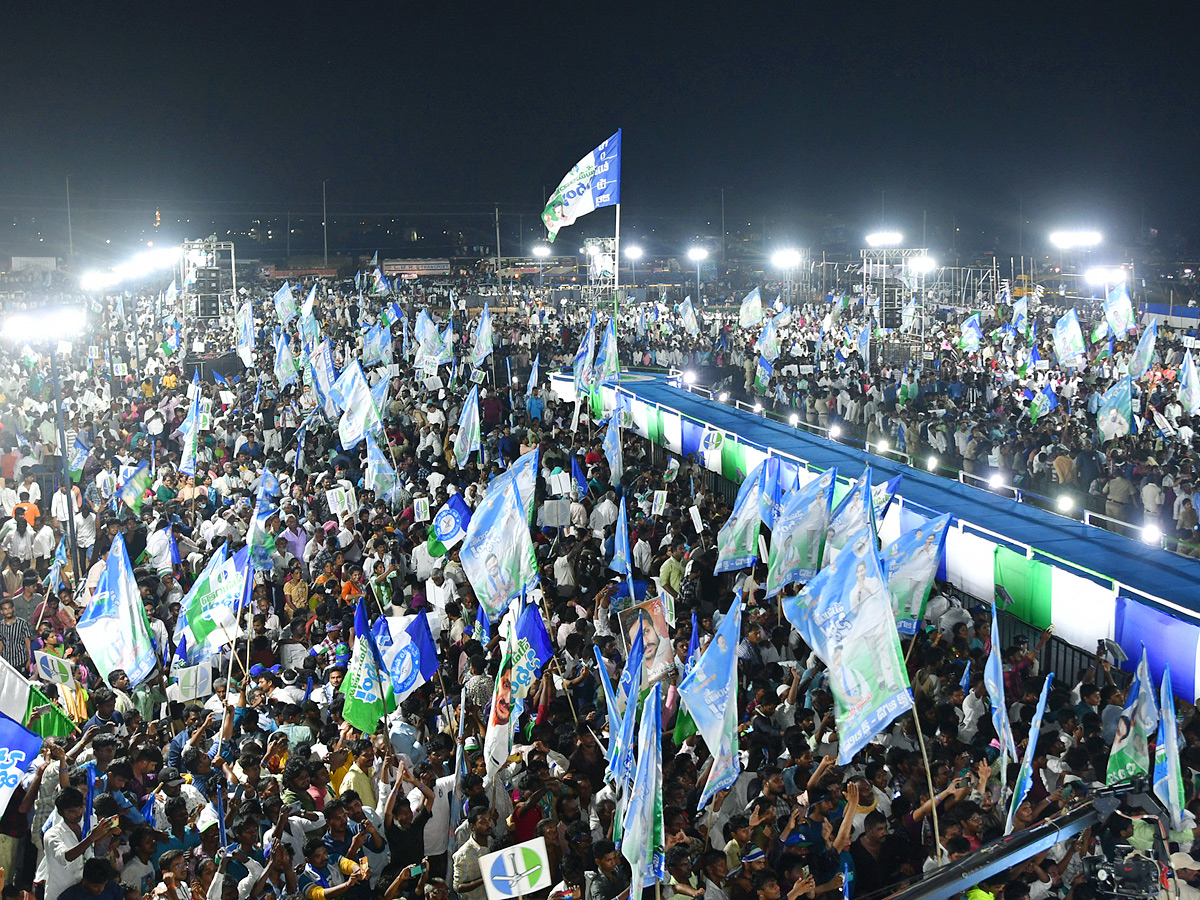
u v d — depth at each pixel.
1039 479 21.92
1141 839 8.51
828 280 83.12
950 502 17.56
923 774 9.60
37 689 8.76
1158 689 12.08
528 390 29.58
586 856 8.74
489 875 7.78
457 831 9.09
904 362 41.28
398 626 12.12
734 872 8.43
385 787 9.74
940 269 70.69
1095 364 35.78
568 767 10.41
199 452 24.92
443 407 29.59
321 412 28.30
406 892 8.85
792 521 13.48
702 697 8.68
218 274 57.06
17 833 8.50
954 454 25.11
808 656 13.02
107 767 9.23
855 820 8.93
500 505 11.64
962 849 8.43
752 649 13.06
